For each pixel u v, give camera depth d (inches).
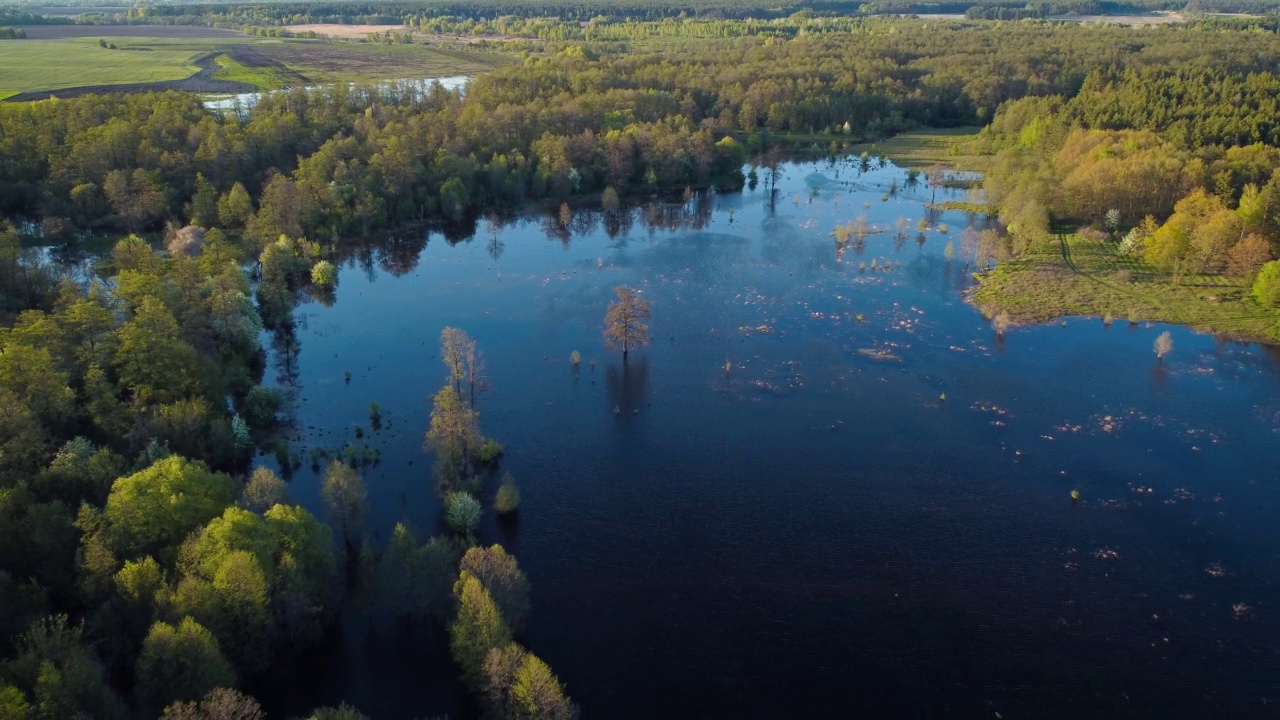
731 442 4436.5
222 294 5157.5
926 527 3794.3
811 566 3575.3
